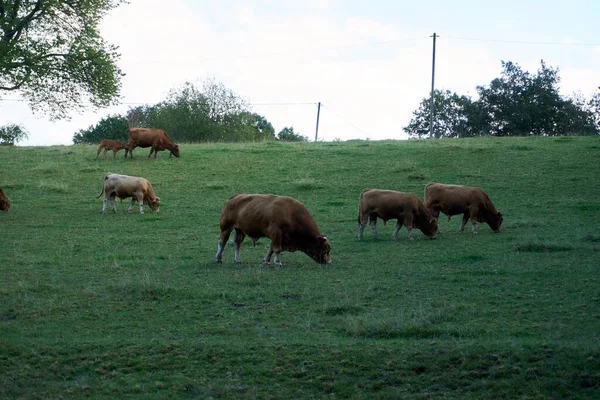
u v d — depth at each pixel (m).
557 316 11.55
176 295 13.37
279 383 9.48
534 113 65.25
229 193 28.38
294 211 16.17
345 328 11.15
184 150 38.88
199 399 9.09
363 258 17.11
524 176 29.48
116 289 13.80
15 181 30.97
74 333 11.30
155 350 10.37
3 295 13.53
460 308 12.12
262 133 70.81
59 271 15.87
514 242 18.72
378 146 38.69
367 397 9.07
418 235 20.73
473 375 9.40
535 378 9.23
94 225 22.78
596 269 14.78
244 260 17.20
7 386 9.41
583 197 25.62
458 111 71.25
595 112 67.75
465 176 29.92
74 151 39.25
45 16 31.69
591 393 8.90
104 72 31.92
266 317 12.02
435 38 61.16
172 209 25.62
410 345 10.21
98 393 9.26
